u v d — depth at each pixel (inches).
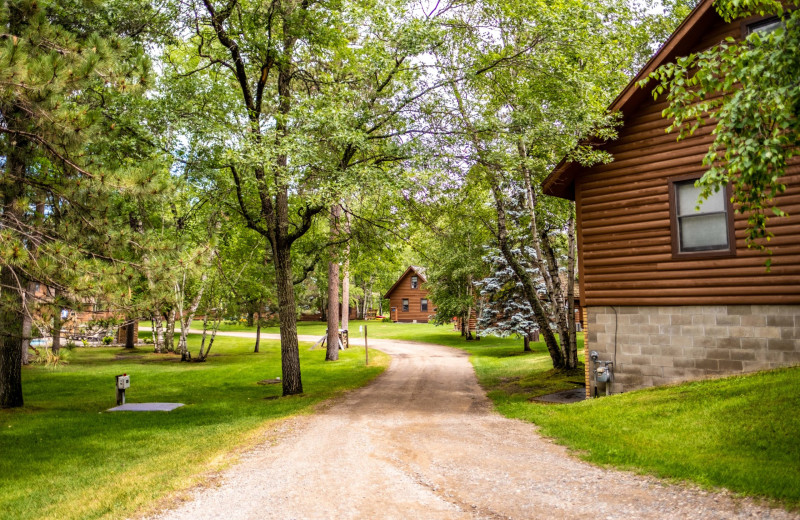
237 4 543.8
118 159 497.4
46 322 322.0
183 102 537.0
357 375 855.1
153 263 354.9
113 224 372.2
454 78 546.9
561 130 522.0
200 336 1915.6
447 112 555.5
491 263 1163.9
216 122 545.3
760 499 203.8
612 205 482.9
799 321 391.9
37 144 351.6
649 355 457.1
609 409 401.1
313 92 697.0
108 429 454.3
